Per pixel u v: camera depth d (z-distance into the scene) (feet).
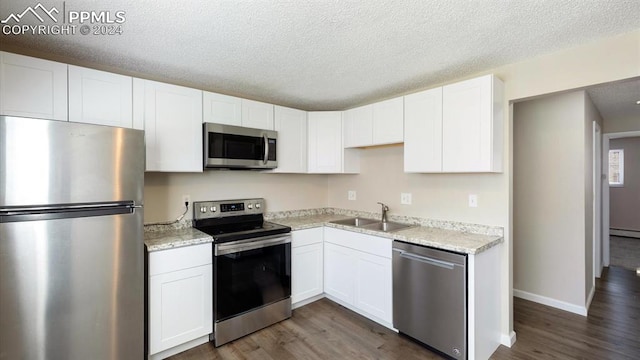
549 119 10.03
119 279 5.83
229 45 6.36
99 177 5.55
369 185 11.33
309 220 10.93
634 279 12.55
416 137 8.44
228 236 7.84
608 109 12.38
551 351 7.36
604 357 7.07
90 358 5.53
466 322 6.56
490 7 4.94
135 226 6.03
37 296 4.99
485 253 6.99
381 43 6.28
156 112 7.45
